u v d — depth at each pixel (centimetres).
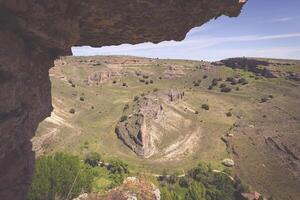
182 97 16300
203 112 15225
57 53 1922
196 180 9944
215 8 1834
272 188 10288
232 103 16700
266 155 11838
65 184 4803
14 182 1756
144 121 12838
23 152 1805
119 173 9244
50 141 10919
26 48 1659
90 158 9856
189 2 1769
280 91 18438
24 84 1689
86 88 19250
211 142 12756
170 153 12000
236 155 11919
